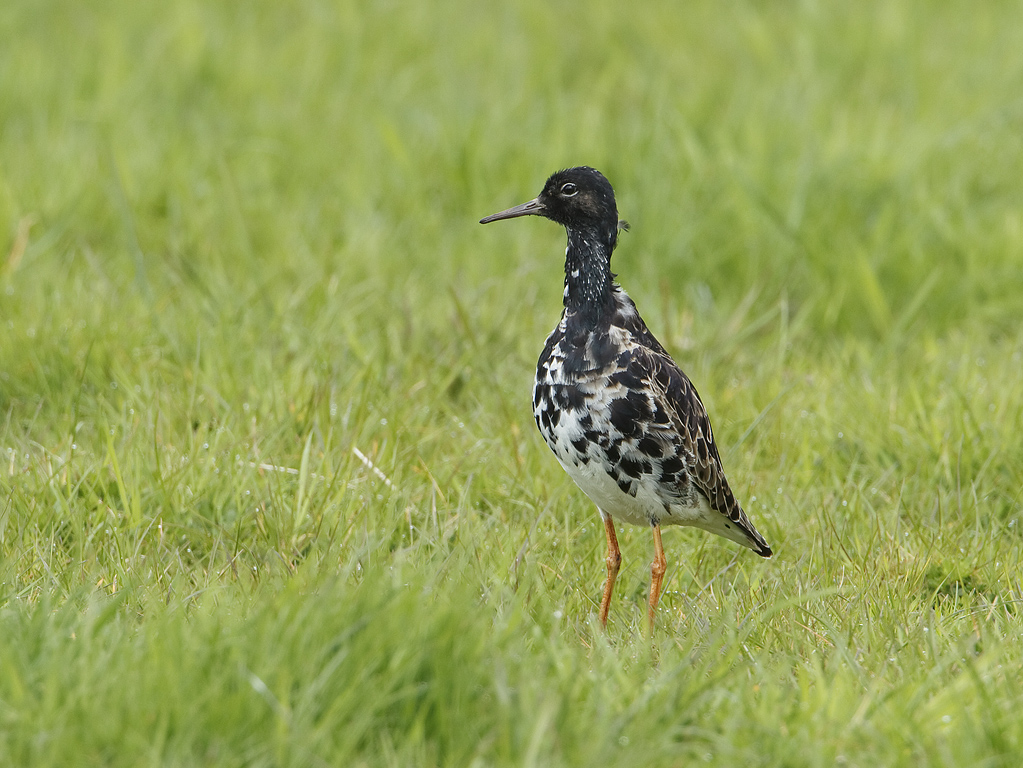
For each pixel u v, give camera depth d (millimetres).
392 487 10273
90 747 6520
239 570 9016
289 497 10203
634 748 6746
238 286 13977
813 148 17172
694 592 9898
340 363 12234
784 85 20188
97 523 9688
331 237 15227
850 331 14562
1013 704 7348
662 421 9180
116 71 19641
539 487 10766
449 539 9984
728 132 17812
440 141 17969
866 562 9781
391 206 16672
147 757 6402
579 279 9523
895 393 12289
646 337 9555
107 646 7406
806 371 13211
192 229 15430
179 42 21250
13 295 13133
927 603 9367
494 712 6941
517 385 12453
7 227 14539
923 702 7508
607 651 7820
